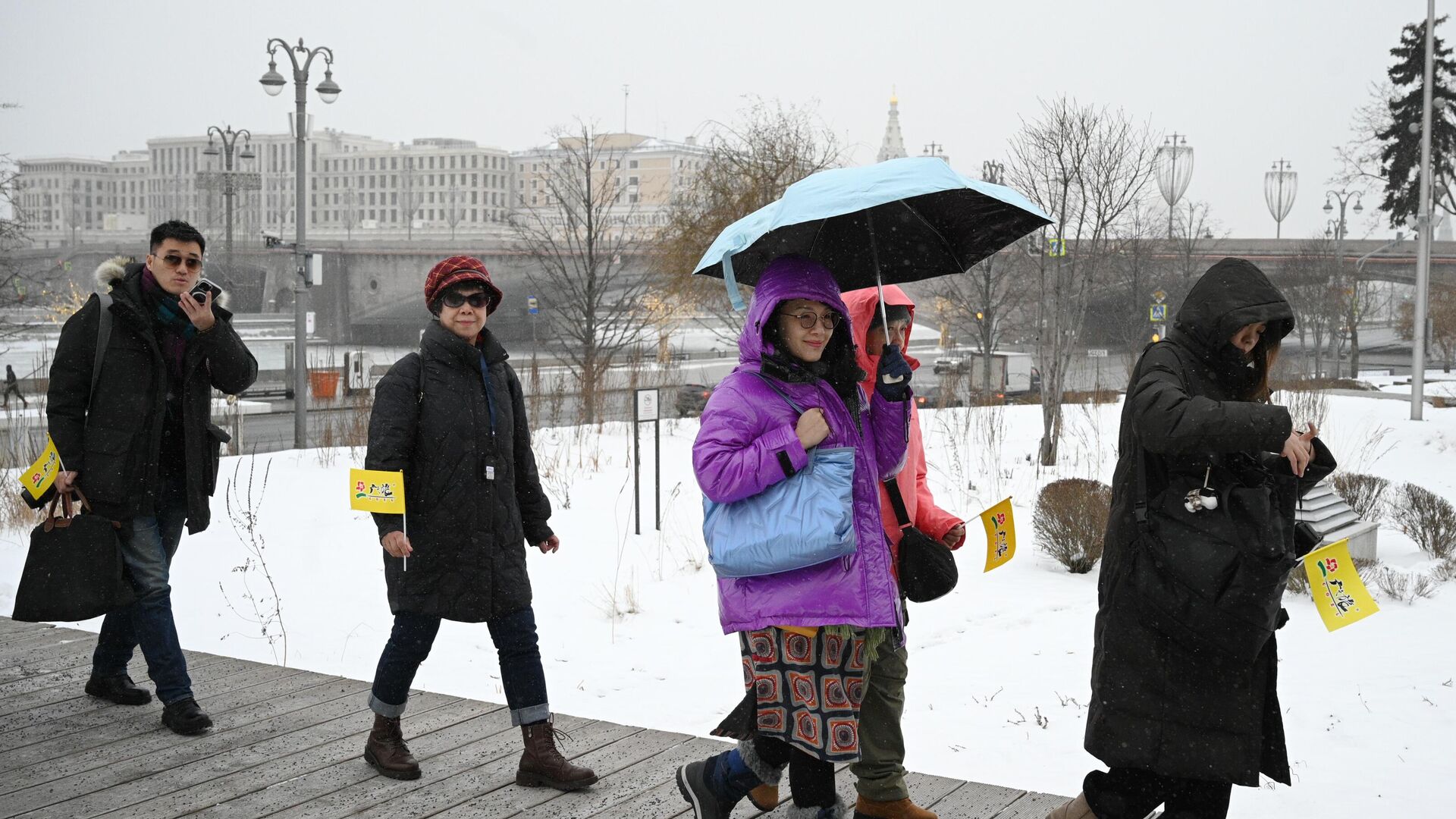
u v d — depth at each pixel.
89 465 4.67
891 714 3.74
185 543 11.45
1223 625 3.01
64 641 6.55
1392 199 47.47
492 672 7.48
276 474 15.83
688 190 28.78
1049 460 16.16
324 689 5.65
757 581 3.32
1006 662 7.84
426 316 81.56
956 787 4.35
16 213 36.75
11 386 21.81
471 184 192.00
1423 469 17.66
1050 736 6.30
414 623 4.43
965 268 3.97
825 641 3.32
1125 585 3.18
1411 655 7.83
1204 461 3.14
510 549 4.42
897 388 3.54
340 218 199.50
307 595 9.52
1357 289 56.31
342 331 81.44
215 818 4.09
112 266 4.83
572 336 26.44
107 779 4.45
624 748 4.86
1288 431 2.96
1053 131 17.75
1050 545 10.72
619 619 9.04
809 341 3.41
